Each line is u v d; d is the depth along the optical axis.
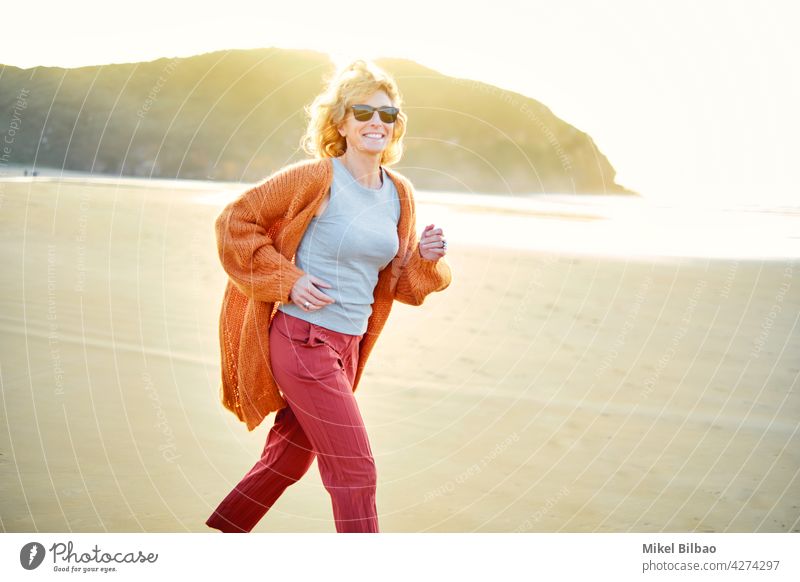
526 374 4.90
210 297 6.40
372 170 2.61
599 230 12.28
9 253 7.58
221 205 12.46
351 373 2.65
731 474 3.47
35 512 2.80
